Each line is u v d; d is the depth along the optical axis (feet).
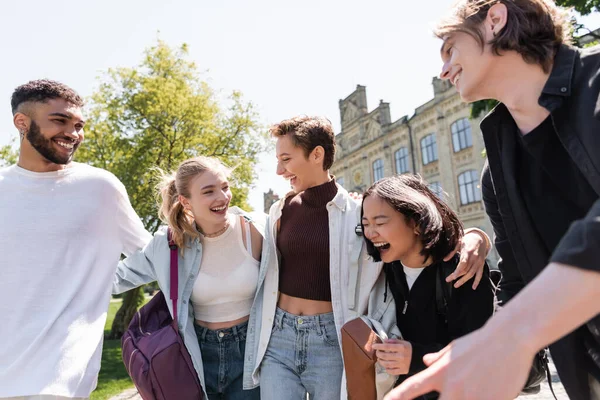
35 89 7.04
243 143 55.67
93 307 7.11
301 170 7.87
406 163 89.86
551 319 1.80
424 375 1.91
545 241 4.17
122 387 23.84
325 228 7.68
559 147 3.74
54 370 6.25
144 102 49.37
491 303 5.83
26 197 7.02
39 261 6.79
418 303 6.24
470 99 4.15
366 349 5.86
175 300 7.74
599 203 1.97
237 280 8.09
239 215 8.61
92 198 7.41
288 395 7.20
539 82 3.71
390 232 5.97
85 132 50.03
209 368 8.07
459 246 6.02
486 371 1.77
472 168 73.82
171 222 8.05
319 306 7.62
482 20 3.84
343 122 113.29
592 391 3.76
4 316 6.48
